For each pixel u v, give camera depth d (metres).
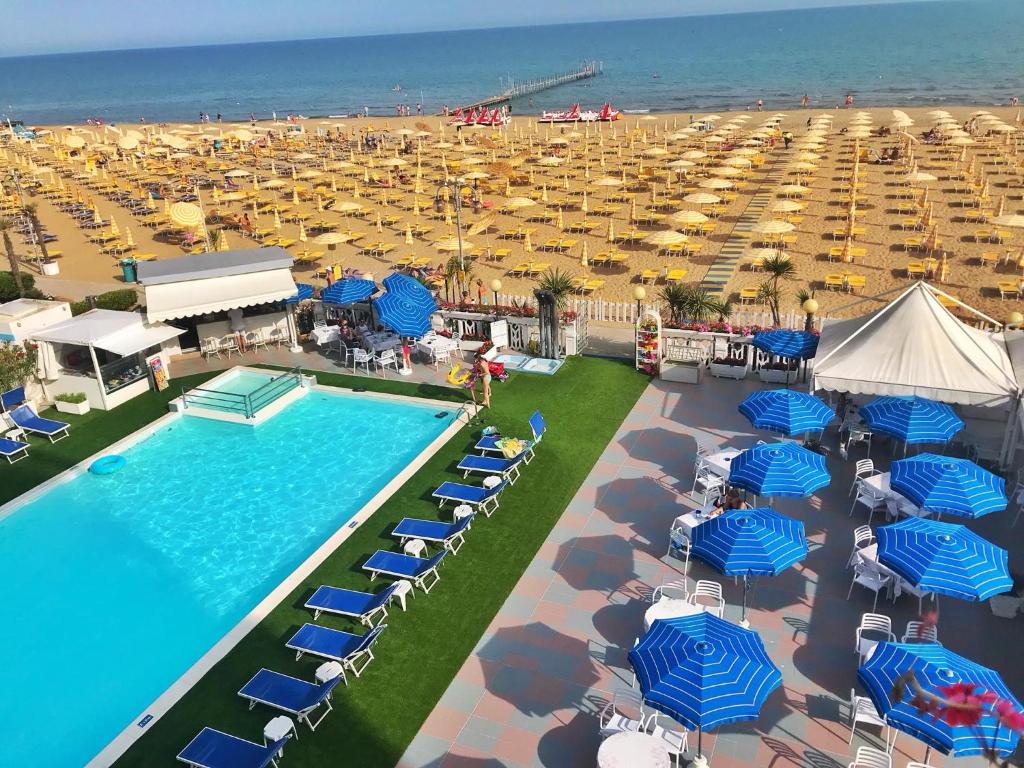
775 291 29.14
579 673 14.09
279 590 16.67
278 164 80.69
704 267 40.34
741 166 59.16
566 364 27.78
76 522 20.30
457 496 19.27
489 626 15.36
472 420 24.00
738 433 22.42
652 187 57.38
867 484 18.16
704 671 10.96
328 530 19.34
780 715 13.00
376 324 30.92
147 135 106.44
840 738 12.54
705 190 56.28
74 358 27.75
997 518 17.89
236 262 29.17
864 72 147.50
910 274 37.53
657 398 24.92
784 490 16.00
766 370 25.47
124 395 26.94
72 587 17.72
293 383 26.81
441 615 15.73
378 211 56.03
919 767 11.30
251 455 23.28
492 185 62.66
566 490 19.98
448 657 14.61
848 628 14.86
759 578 16.36
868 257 40.34
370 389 26.75
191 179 71.25
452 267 32.97
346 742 12.84
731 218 48.94
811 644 14.48
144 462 23.23
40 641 16.05
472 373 25.36
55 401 26.66
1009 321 22.52
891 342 20.50
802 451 16.95
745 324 30.08
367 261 44.84
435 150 85.69
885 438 21.53
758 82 145.75
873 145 71.19
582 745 12.61
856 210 48.00
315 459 22.81
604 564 17.06
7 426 24.83
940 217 46.50
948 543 13.41
